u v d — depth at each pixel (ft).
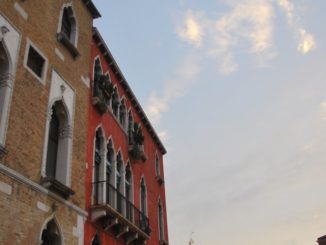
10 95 32.89
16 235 29.89
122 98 65.26
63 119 41.88
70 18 48.19
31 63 37.86
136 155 64.23
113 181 53.83
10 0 35.83
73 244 37.40
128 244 53.72
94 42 56.18
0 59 33.71
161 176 82.74
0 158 30.04
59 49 42.86
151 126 78.59
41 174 34.81
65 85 42.50
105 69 58.85
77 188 40.52
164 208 79.92
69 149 40.57
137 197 63.77
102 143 52.34
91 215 43.80
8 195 29.99
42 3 41.45
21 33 36.37
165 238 76.07
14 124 32.63
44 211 33.86
